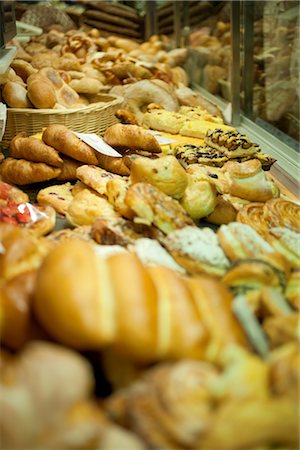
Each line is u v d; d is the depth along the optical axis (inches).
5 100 65.7
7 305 23.5
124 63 90.4
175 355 22.1
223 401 19.4
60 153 52.5
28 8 124.1
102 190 44.9
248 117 84.3
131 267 23.7
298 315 24.2
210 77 103.8
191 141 67.9
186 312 23.0
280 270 30.0
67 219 43.4
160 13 135.2
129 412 19.8
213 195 42.8
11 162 52.5
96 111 64.8
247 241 32.2
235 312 24.1
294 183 55.3
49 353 19.6
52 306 22.2
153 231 36.5
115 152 51.8
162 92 80.1
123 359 22.4
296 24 68.2
